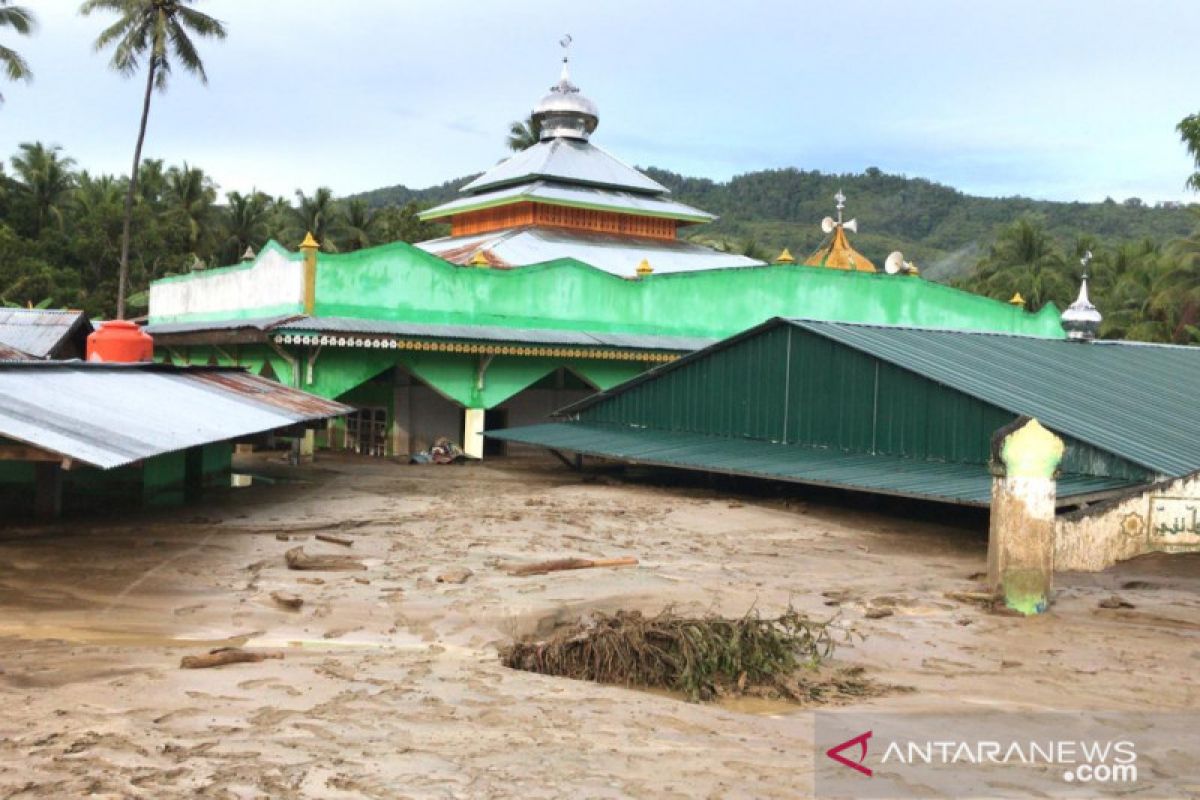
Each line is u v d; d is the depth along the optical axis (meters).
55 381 17.77
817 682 10.26
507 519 19.31
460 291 30.91
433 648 10.77
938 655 11.39
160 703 8.12
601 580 13.98
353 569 14.34
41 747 6.93
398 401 32.56
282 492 22.59
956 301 38.78
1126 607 13.78
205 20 45.97
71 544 15.26
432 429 33.19
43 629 10.85
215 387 23.00
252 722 7.76
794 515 20.98
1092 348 28.70
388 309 29.84
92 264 66.69
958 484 18.27
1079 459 18.20
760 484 24.59
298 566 14.26
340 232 80.62
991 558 13.76
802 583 14.62
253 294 31.77
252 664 9.50
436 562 15.05
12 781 6.32
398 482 25.36
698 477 26.80
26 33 46.34
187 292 36.50
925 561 16.80
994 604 13.52
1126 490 17.03
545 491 24.02
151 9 44.91
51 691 8.31
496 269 31.42
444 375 30.84
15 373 17.36
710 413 26.08
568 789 6.70
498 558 15.57
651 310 33.88
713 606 12.91
